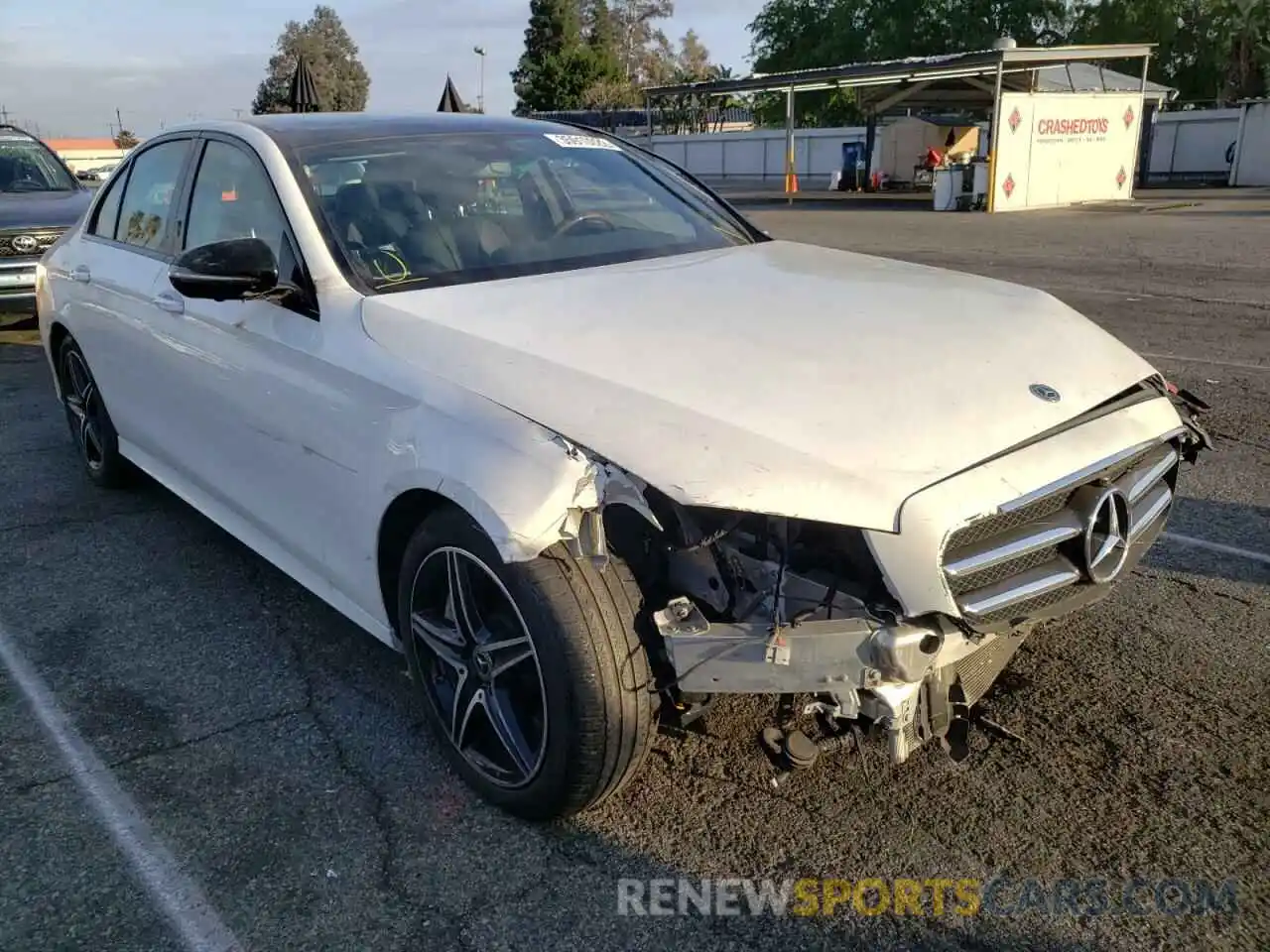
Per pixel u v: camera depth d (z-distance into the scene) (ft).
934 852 8.45
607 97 214.28
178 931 7.86
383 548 9.56
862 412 7.84
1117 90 80.64
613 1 294.66
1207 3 148.97
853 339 8.95
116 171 16.25
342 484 9.73
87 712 10.82
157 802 9.35
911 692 7.52
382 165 11.81
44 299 17.54
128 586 13.84
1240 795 8.95
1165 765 9.38
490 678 8.73
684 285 10.40
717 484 7.16
